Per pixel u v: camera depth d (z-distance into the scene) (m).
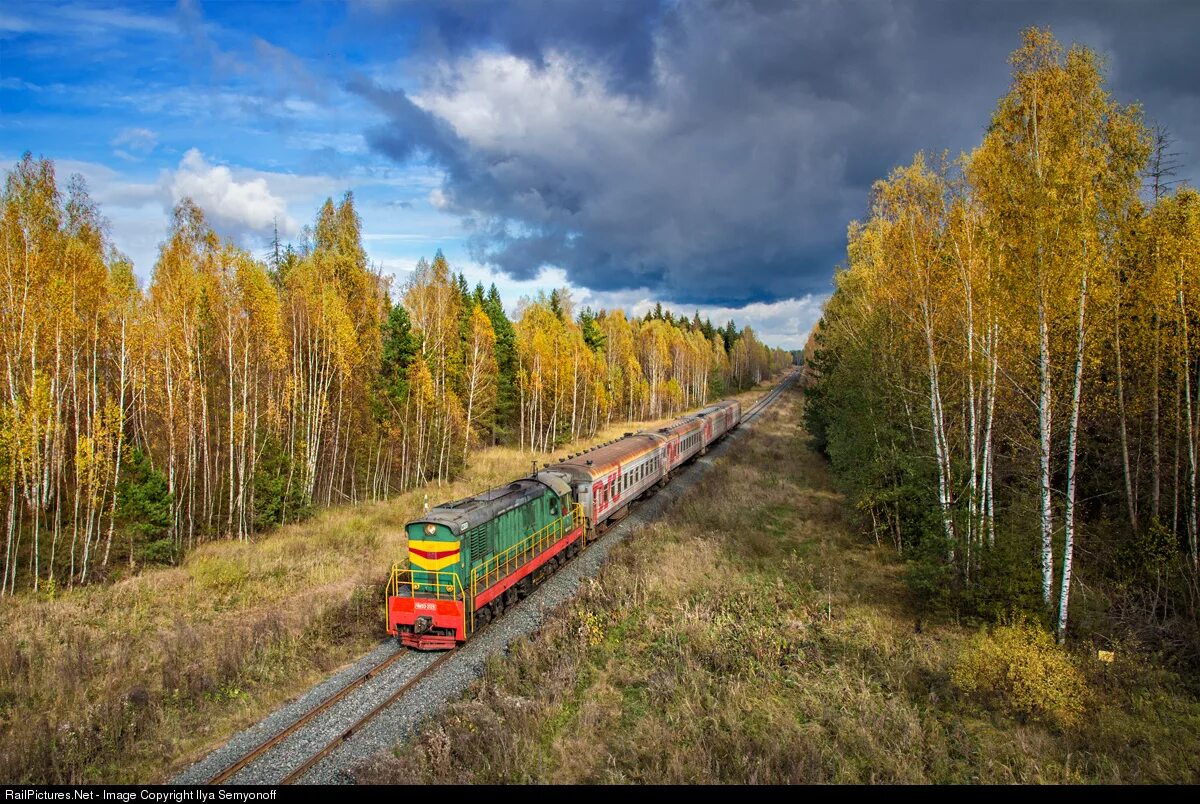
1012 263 16.11
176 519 26.38
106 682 14.45
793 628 17.17
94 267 24.45
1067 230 14.95
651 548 24.98
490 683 14.34
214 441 30.62
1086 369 18.31
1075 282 14.99
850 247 30.05
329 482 37.06
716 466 45.03
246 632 16.48
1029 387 19.16
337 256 39.81
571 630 17.16
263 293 29.64
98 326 25.47
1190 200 18.34
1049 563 15.86
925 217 20.31
